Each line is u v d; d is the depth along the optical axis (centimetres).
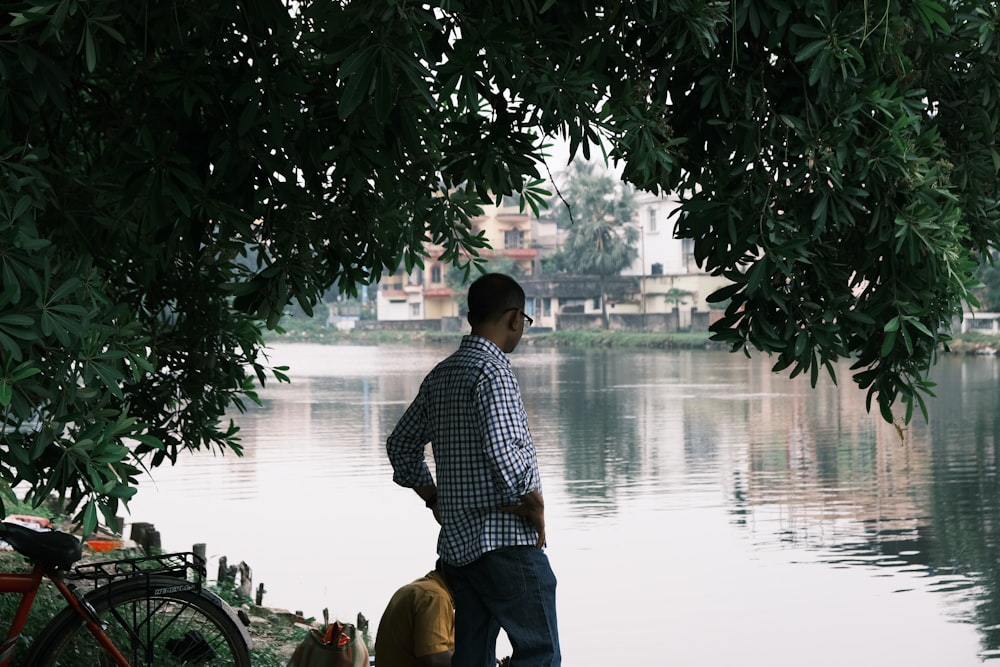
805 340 416
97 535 1051
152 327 639
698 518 1554
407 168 481
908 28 423
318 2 358
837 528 1481
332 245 493
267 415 3122
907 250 413
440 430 383
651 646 951
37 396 384
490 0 391
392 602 408
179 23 393
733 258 414
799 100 425
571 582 1191
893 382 432
